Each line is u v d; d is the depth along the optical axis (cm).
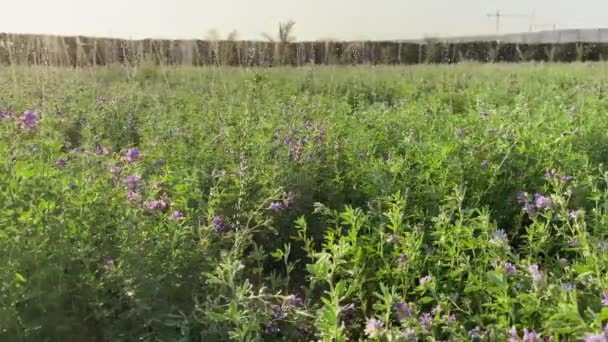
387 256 323
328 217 416
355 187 451
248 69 1283
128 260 279
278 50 1978
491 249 281
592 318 226
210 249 319
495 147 455
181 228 312
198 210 343
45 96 787
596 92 888
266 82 1071
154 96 856
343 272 308
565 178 349
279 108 695
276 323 289
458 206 332
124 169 352
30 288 256
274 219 394
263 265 387
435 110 639
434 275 293
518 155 445
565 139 464
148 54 1692
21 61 1552
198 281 301
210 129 587
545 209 324
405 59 2234
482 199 414
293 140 493
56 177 324
